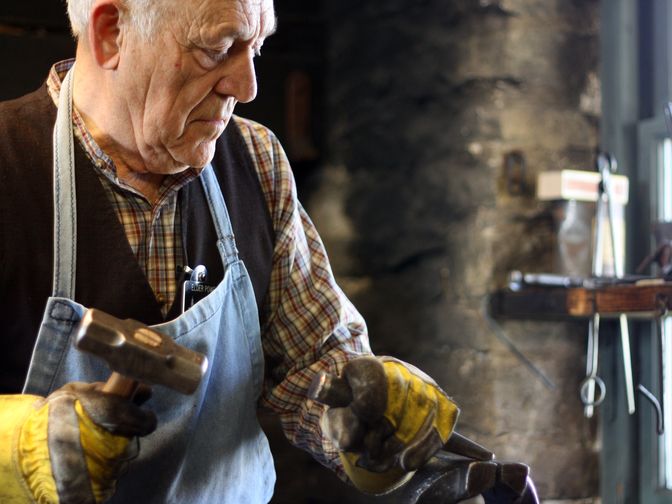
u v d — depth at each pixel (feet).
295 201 4.73
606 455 7.82
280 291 4.68
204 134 4.02
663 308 6.04
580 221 7.50
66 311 3.93
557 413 7.75
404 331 8.23
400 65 8.41
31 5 8.50
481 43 7.80
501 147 7.75
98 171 4.14
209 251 4.38
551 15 7.80
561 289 6.95
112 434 3.32
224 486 4.41
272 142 4.74
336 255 8.73
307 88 9.07
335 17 9.07
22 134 4.13
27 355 4.07
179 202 4.34
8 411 3.51
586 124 7.89
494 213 7.75
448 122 8.00
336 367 4.55
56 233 4.02
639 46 7.88
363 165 8.71
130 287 4.09
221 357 4.35
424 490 3.82
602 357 7.76
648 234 7.68
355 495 8.50
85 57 4.21
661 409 6.12
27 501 3.42
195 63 3.86
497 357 7.71
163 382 3.26
